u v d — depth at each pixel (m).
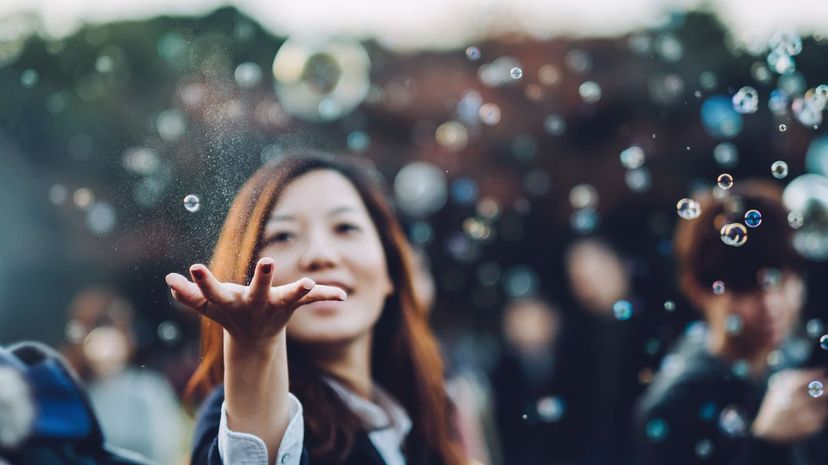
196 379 1.33
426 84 4.50
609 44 4.29
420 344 1.65
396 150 4.44
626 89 4.13
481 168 4.55
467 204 4.41
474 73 4.57
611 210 3.94
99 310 2.99
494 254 4.52
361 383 1.50
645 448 2.02
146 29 3.64
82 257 3.56
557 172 4.45
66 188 3.42
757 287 1.96
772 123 3.02
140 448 2.96
